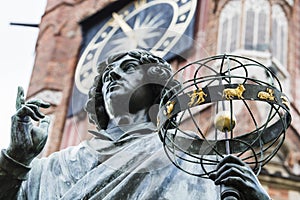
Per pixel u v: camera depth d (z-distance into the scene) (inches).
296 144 1096.2
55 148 1214.9
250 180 189.2
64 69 1419.8
